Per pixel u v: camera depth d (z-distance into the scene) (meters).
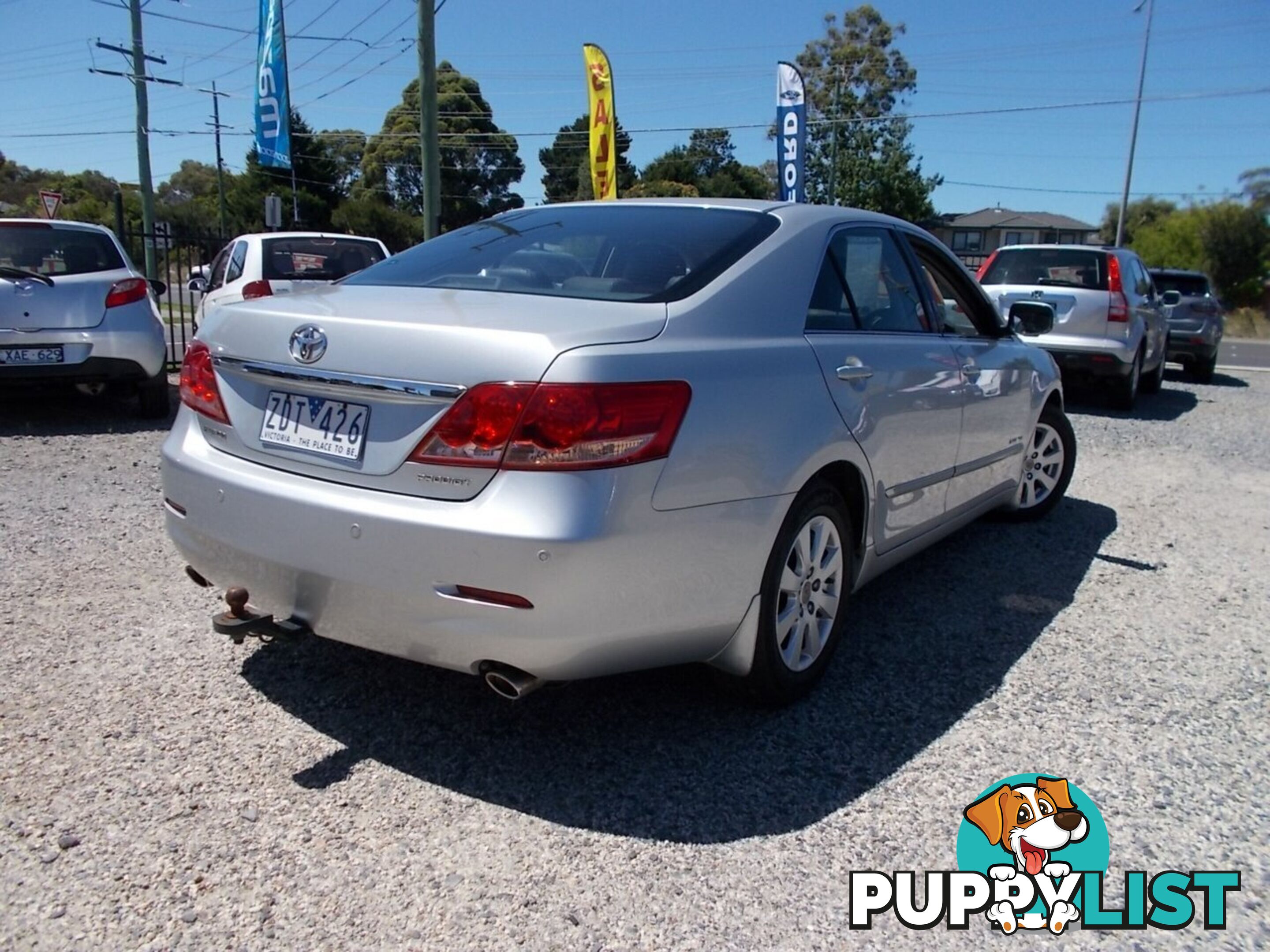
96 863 2.40
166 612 3.89
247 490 2.80
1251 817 2.77
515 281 3.16
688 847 2.55
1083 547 5.29
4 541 4.69
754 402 2.84
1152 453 8.20
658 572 2.60
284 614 2.88
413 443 2.54
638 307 2.81
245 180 55.62
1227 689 3.56
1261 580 4.83
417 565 2.50
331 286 3.41
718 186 60.59
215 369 3.02
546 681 2.62
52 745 2.90
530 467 2.43
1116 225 64.88
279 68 16.00
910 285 3.98
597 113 15.85
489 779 2.83
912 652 3.81
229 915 2.25
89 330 7.39
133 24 20.55
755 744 3.06
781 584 3.04
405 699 3.27
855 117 47.97
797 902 2.36
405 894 2.34
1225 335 38.34
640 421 2.51
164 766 2.83
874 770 2.94
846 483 3.42
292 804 2.67
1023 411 4.90
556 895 2.35
